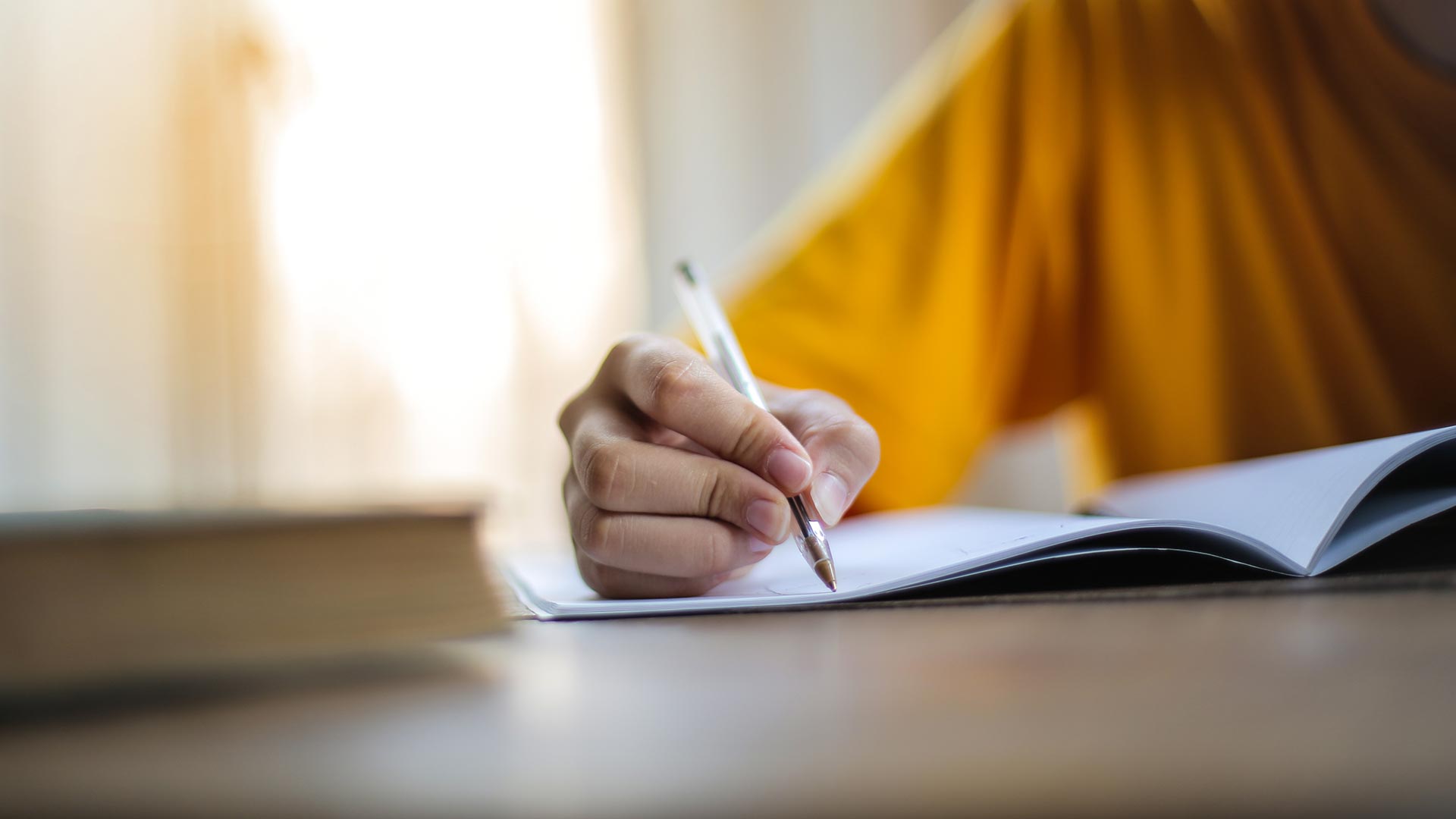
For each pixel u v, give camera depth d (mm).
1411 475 472
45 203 1797
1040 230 1022
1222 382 957
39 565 183
